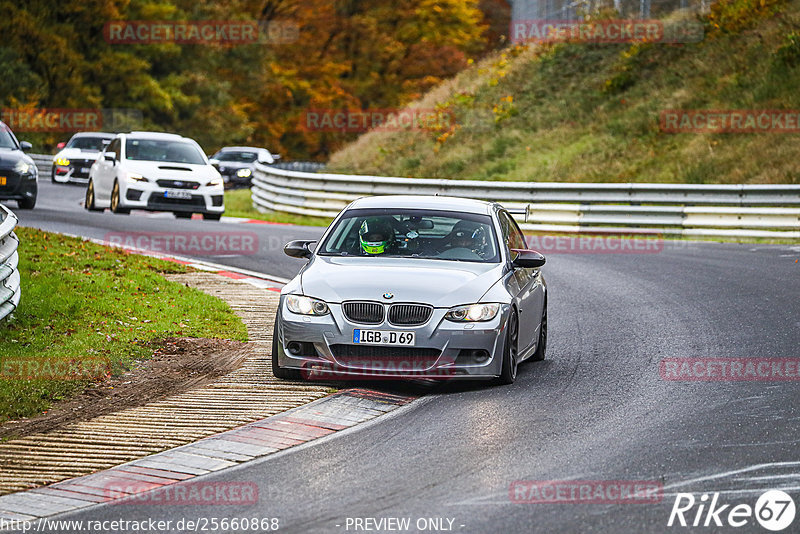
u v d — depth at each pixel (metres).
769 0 133.00
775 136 105.88
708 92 122.12
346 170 142.00
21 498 22.19
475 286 32.88
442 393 32.19
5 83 183.12
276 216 99.38
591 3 159.25
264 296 49.69
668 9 151.25
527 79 149.12
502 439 26.62
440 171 129.62
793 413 29.08
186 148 89.62
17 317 40.34
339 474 23.69
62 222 76.00
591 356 38.09
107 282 48.75
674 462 24.38
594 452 25.31
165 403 30.27
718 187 84.38
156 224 79.12
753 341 40.09
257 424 28.12
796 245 75.44
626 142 118.69
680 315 46.50
